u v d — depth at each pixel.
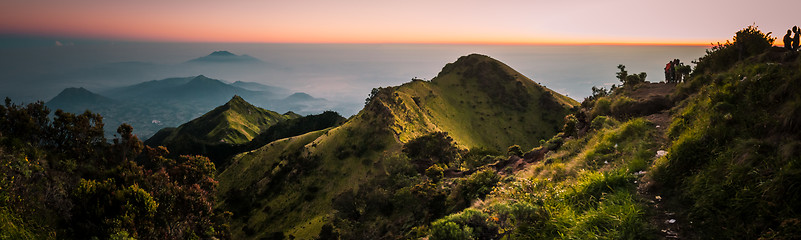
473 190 18.33
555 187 9.63
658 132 12.54
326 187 99.19
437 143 81.12
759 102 8.52
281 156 123.00
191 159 36.53
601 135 15.07
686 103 15.14
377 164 101.06
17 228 9.89
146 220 16.41
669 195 7.36
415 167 75.81
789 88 7.87
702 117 9.87
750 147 6.81
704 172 7.12
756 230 5.29
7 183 11.18
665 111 16.45
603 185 8.29
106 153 30.66
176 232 22.59
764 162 6.24
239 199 104.81
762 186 5.70
